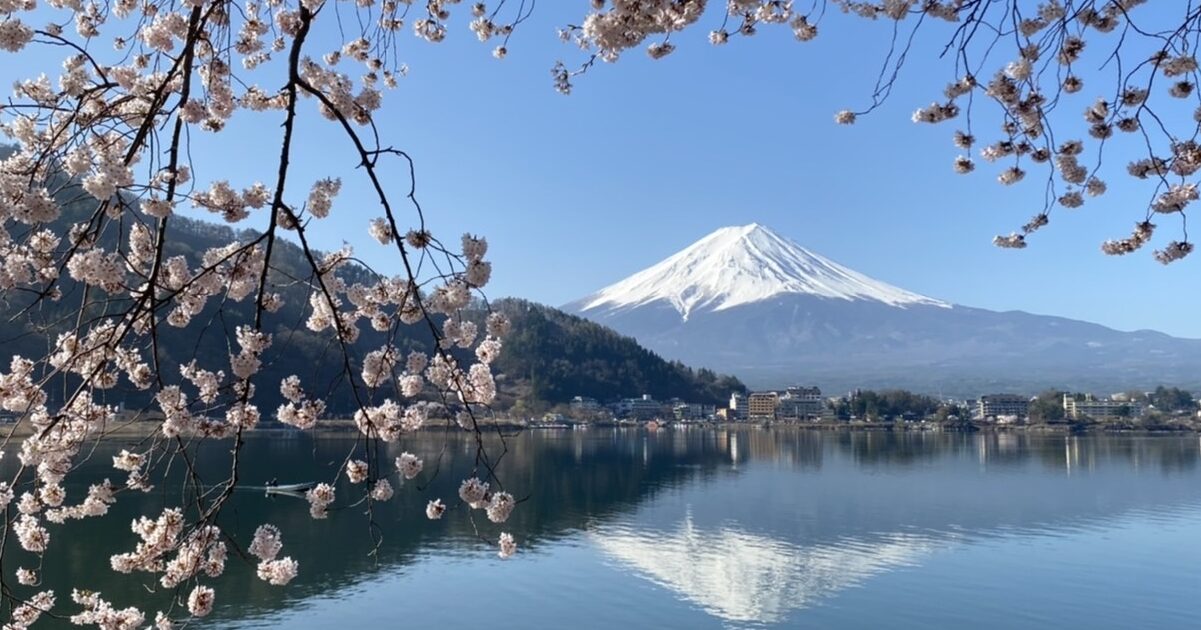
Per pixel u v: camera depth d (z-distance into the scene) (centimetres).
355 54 621
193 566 450
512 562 3203
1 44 376
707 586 2950
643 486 5691
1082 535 3884
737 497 5181
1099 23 521
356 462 560
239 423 459
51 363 423
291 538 3403
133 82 458
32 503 484
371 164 401
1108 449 9281
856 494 5331
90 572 2470
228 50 452
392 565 3053
